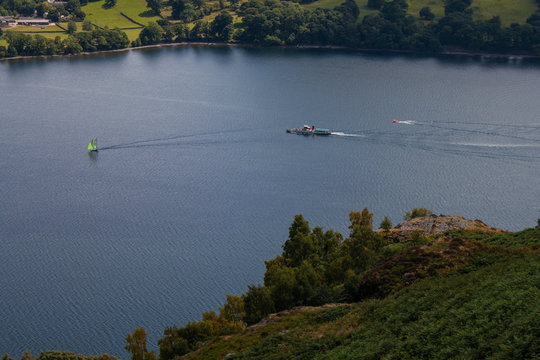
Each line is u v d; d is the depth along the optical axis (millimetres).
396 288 95438
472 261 96062
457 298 78500
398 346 72625
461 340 67688
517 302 70125
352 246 133250
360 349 76438
